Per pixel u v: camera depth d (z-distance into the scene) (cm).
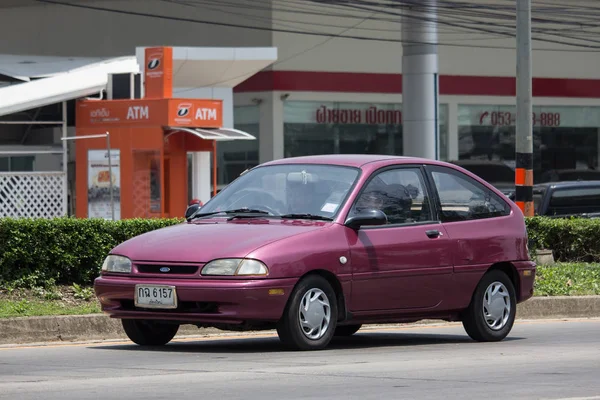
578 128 10500
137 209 5084
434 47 6650
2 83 5634
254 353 1953
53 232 2895
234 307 1848
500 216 2266
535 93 10281
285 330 1911
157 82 5234
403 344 2183
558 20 10150
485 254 2200
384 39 9181
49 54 9712
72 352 2038
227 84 6450
